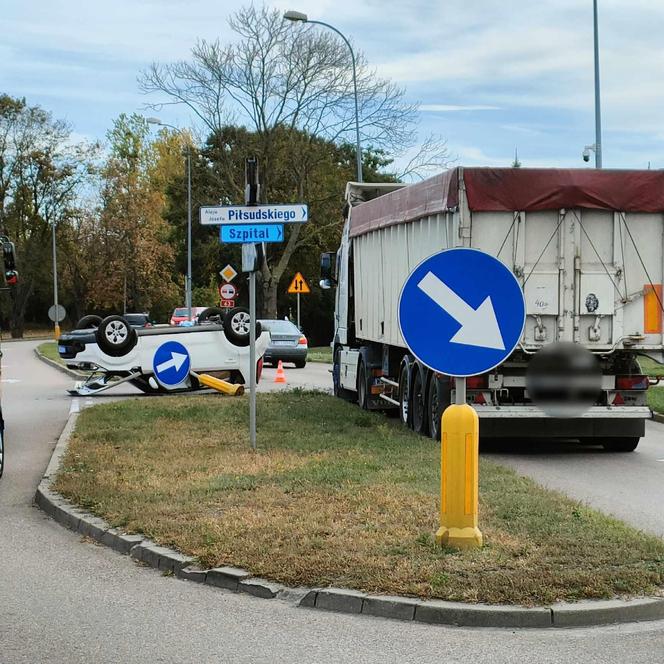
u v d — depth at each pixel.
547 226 11.82
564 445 13.52
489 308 6.66
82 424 14.12
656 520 8.26
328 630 5.46
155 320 84.06
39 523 8.41
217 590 6.27
